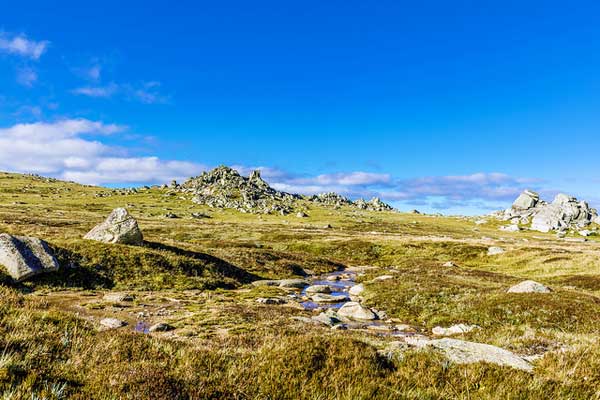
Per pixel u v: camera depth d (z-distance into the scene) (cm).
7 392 545
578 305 2552
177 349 934
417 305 3108
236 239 9688
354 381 759
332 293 4003
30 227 4978
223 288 3822
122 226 4169
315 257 6762
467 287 3519
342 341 962
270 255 5994
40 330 923
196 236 9950
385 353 982
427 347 1034
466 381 771
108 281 3250
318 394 709
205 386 695
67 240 3753
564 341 1275
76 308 2312
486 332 1948
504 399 711
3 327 878
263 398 690
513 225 18900
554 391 739
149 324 2056
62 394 589
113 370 710
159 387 648
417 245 7994
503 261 6469
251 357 884
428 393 733
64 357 775
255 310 2600
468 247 7500
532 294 2859
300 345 916
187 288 3494
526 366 914
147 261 3731
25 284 2792
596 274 4559
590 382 786
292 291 3941
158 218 16838
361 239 8969
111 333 992
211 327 2009
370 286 3994
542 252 6469
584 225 19150
